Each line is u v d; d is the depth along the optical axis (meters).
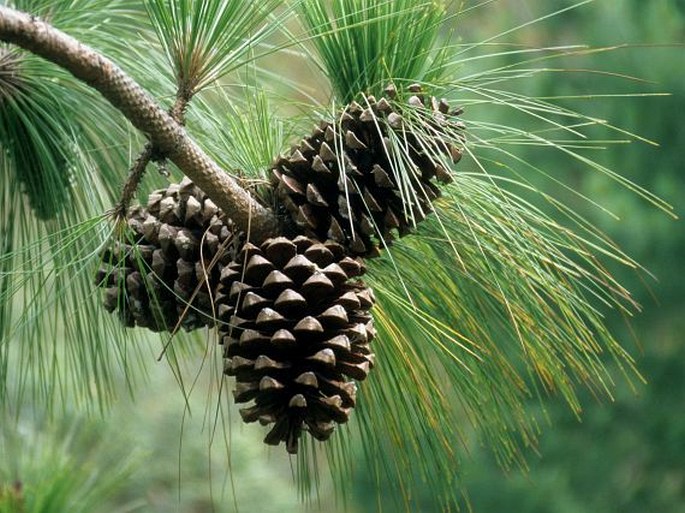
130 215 1.56
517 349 1.58
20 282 1.56
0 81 1.60
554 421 4.74
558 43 4.88
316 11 1.57
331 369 1.47
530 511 4.59
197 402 3.80
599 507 4.71
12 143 1.62
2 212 1.65
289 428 1.48
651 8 4.85
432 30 1.56
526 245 1.53
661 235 4.68
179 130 1.50
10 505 1.77
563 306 1.51
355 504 4.13
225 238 1.52
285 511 3.76
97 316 1.63
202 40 1.52
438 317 1.58
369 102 1.53
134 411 3.50
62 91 1.62
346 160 1.51
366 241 1.53
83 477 1.83
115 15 1.67
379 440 1.60
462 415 3.29
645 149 4.77
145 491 3.46
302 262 1.47
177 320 1.56
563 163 4.77
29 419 2.37
